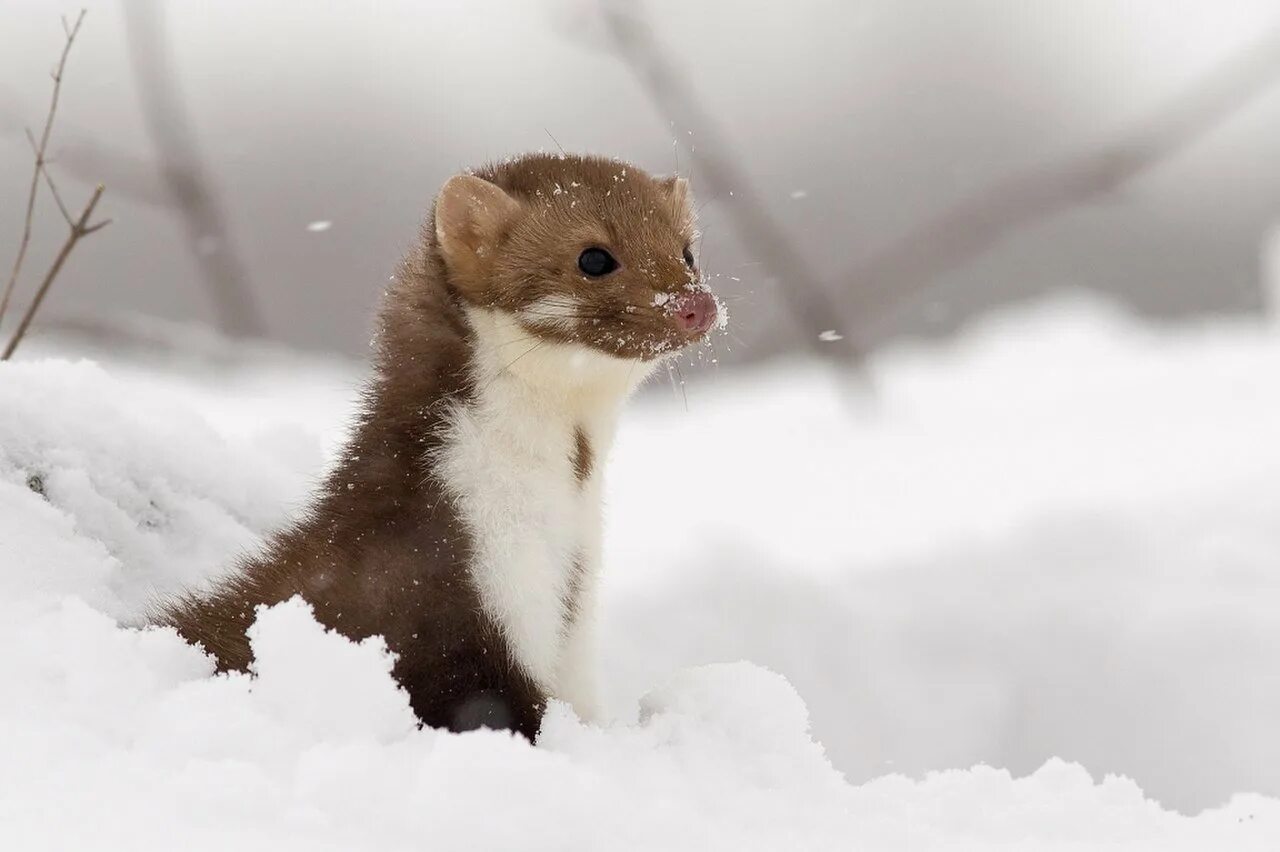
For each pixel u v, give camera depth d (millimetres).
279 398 23781
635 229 11375
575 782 7645
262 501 13023
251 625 9578
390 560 10016
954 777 9891
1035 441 24812
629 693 15375
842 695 16844
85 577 10398
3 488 10625
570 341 10945
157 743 7941
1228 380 27344
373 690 8508
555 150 13289
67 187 40781
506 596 10133
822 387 31188
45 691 8203
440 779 7441
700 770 9227
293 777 7766
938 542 19344
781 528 21016
